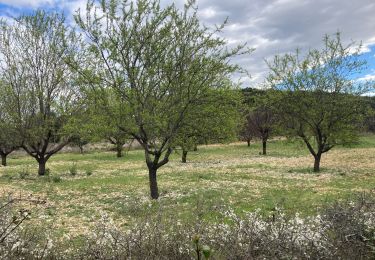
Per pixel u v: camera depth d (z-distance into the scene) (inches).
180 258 236.1
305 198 683.4
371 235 250.2
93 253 245.1
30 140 1199.6
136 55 714.8
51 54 1190.3
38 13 1189.7
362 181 919.0
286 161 1510.8
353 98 1152.8
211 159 1701.5
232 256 221.8
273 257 217.0
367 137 2415.1
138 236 250.7
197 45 706.2
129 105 713.6
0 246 242.2
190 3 706.2
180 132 757.3
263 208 589.3
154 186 748.0
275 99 1214.3
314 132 1187.3
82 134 783.1
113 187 919.7
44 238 315.3
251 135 2349.9
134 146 2427.4
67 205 692.1
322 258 224.8
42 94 1192.2
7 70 1216.8
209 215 346.6
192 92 712.4
